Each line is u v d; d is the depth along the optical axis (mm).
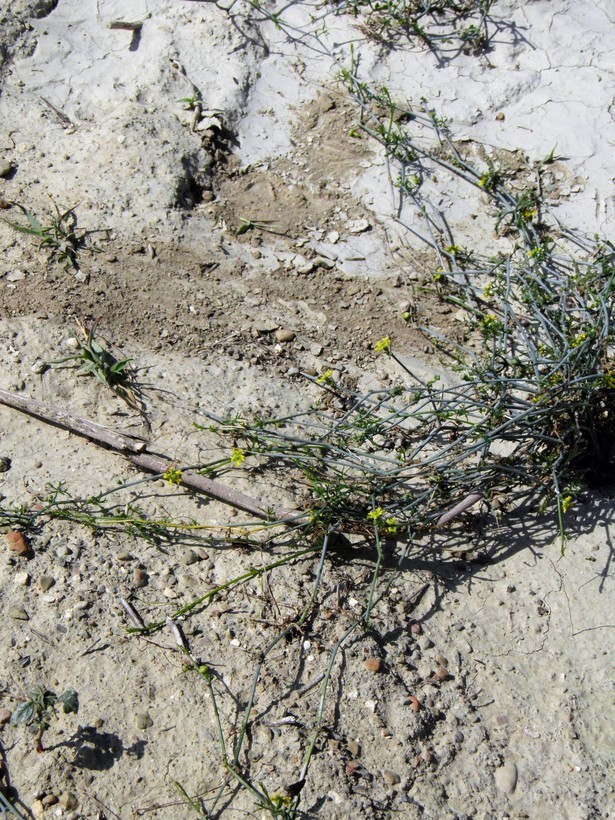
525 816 2865
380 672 3025
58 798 2709
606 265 3826
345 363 3850
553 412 3312
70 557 3156
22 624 3008
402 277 4098
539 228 4227
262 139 4457
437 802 2844
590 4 4723
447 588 3289
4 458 3389
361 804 2771
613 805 2922
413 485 3400
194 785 2766
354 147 4453
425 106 4527
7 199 4031
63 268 3879
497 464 3377
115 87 4449
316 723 2898
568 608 3291
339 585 3197
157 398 3613
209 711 2898
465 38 4633
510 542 3426
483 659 3152
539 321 3795
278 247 4145
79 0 4621
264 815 2715
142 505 3326
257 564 3219
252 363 3785
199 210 4215
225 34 4586
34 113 4340
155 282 3922
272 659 3016
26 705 2777
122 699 2891
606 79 4570
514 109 4539
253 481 3432
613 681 3150
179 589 3143
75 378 3621
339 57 4656
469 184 4340
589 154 4398
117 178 4125
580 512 3502
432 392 3434
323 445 3381
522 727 3033
